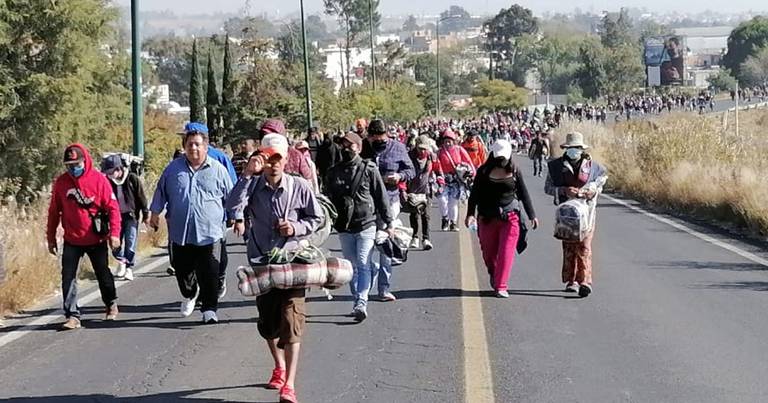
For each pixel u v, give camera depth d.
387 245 12.23
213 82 61.16
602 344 10.43
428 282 14.50
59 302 13.45
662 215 24.91
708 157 31.67
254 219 8.98
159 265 17.06
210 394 8.86
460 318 11.84
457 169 21.42
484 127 69.25
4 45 34.06
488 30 187.50
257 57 54.00
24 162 34.44
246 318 12.17
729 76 157.62
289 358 8.41
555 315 11.95
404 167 15.12
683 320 11.53
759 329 10.99
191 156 11.80
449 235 20.69
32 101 34.34
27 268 13.59
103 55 38.53
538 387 8.84
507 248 13.14
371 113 67.88
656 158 32.44
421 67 144.00
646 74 138.88
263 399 8.66
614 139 43.81
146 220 15.73
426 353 10.17
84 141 36.66
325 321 11.83
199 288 12.62
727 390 8.66
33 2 34.47
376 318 11.98
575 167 13.08
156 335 11.32
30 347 10.82
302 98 52.31
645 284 13.99
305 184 9.05
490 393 8.66
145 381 9.34
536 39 179.88
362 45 135.50
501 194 13.16
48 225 11.91
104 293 12.20
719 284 13.91
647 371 9.33
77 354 10.47
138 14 23.09
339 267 8.63
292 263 8.47
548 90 167.00
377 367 9.65
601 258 16.73
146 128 42.34
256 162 8.91
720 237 19.80
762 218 20.25
